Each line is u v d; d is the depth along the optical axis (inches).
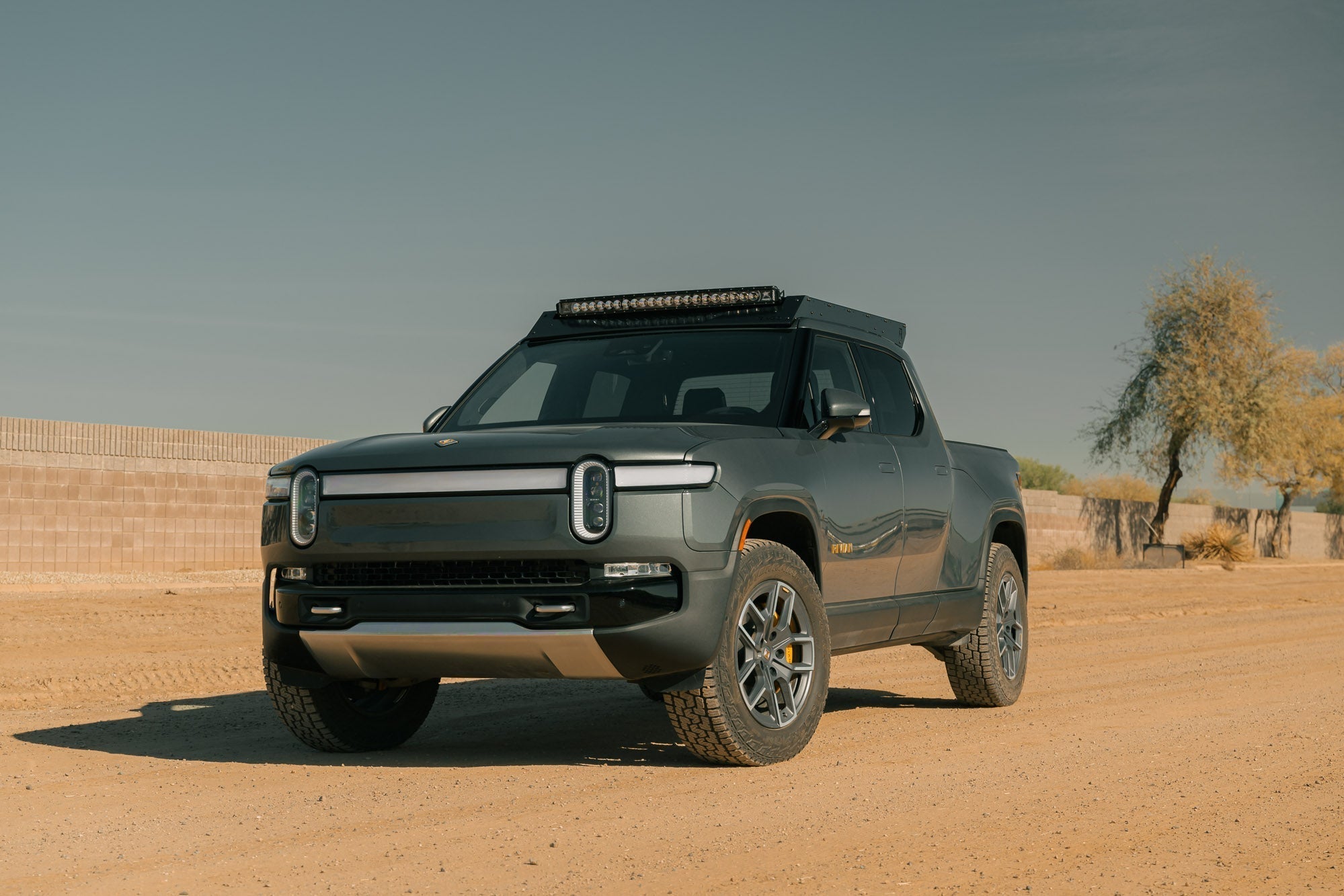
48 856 182.9
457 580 241.4
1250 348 1897.1
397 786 233.8
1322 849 186.7
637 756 271.0
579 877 171.3
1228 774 245.8
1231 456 1884.8
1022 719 329.7
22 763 257.3
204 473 1074.7
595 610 231.9
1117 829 199.2
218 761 263.3
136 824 202.4
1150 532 1921.8
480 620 237.3
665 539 234.1
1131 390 1915.6
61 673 430.9
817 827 199.9
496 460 238.8
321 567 253.1
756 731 251.0
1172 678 423.2
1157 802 219.8
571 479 233.9
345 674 252.5
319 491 250.7
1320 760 261.7
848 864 177.2
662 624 233.3
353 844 189.3
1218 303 1878.7
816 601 265.1
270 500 260.4
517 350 319.6
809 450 275.6
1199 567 1641.2
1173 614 804.0
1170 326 1902.1
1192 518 2034.9
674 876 171.3
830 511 274.8
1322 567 1700.3
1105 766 254.7
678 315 311.9
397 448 250.1
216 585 847.7
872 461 297.4
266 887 166.4
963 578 339.6
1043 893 163.0
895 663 491.8
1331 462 2185.0
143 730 306.8
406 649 242.1
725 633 243.1
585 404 296.2
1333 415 2263.8
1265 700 360.5
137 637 542.0
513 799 222.2
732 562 242.4
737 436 256.7
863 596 293.0
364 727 274.8
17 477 965.2
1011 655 363.3
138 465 1033.5
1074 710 346.6
